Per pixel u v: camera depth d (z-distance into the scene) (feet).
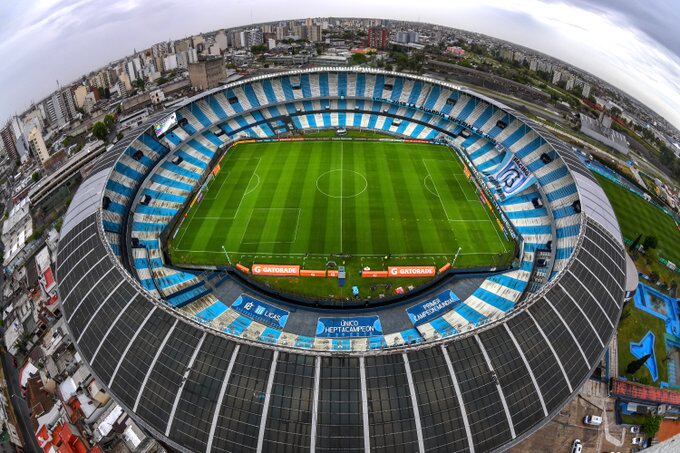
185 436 107.76
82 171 329.52
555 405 118.83
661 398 153.28
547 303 134.72
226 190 254.06
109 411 166.40
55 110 474.49
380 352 110.73
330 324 164.76
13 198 334.24
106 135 385.09
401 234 216.54
